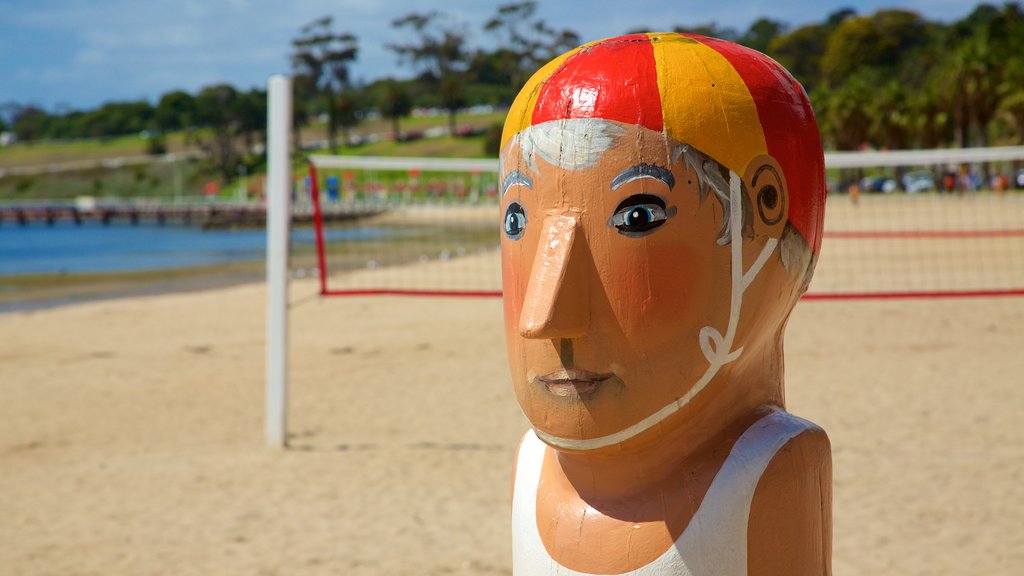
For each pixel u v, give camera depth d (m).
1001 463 6.29
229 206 82.69
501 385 9.60
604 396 1.75
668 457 1.83
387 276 21.23
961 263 17.45
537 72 1.94
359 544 5.34
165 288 24.41
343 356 11.48
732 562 1.76
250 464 7.12
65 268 33.66
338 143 114.81
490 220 48.62
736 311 1.77
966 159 8.12
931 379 8.85
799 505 1.81
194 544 5.45
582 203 1.74
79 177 124.62
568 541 1.88
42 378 10.93
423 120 125.38
